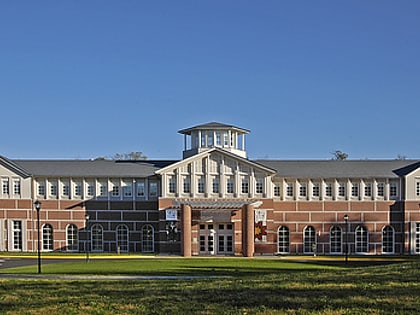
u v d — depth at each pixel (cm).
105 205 6003
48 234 6025
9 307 1759
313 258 5331
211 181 5769
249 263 4666
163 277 3284
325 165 6219
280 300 1780
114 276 3381
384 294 1853
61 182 6034
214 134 6206
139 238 5972
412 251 5866
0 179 6038
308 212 5969
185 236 5522
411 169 5944
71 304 1802
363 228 5934
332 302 1719
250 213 5562
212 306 1709
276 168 6138
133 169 6119
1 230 6016
